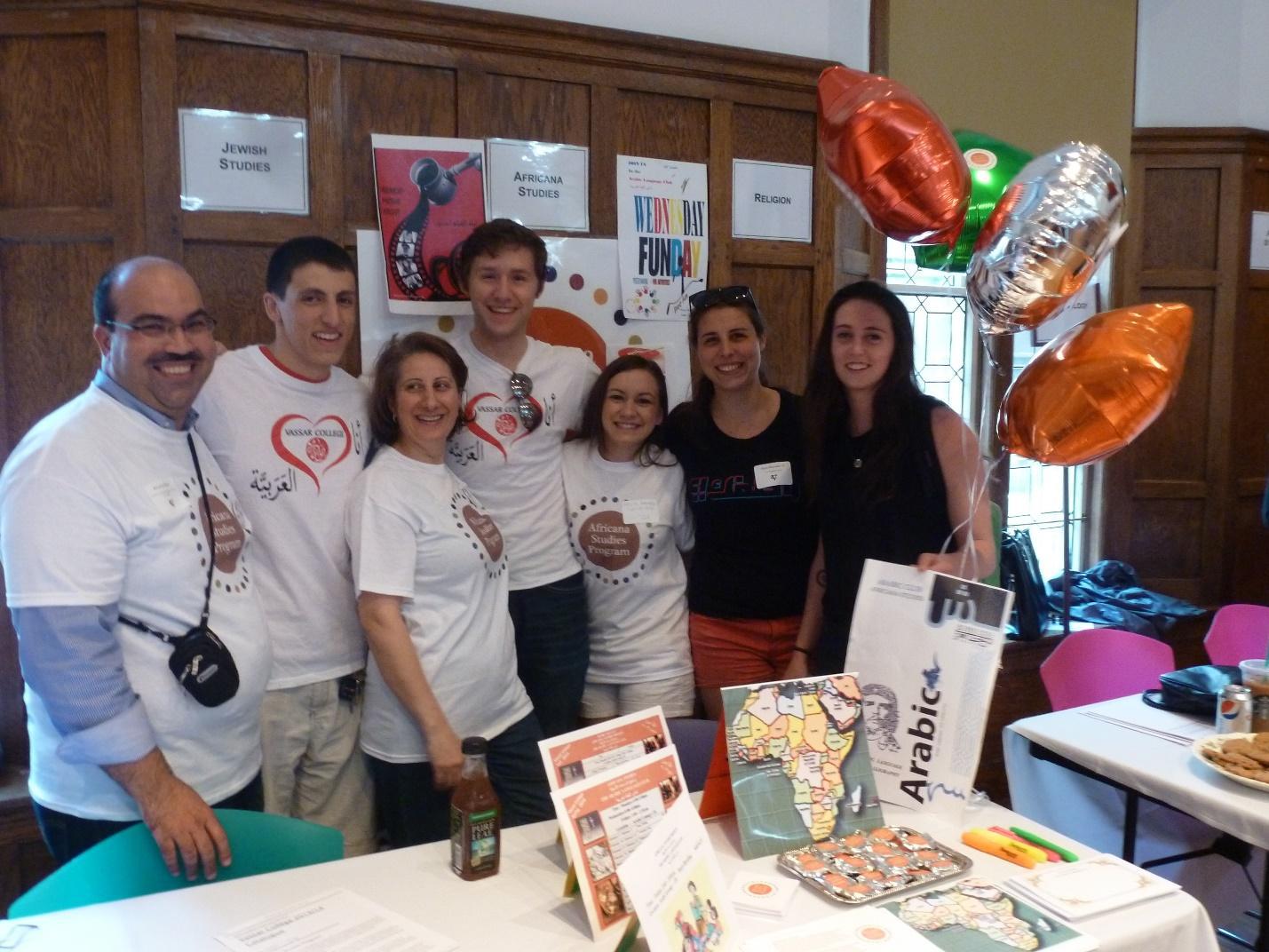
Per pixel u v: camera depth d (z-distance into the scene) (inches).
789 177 122.0
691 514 102.0
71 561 62.2
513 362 96.0
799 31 122.6
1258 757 75.7
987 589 63.4
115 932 50.4
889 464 87.0
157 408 69.0
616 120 111.7
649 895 44.3
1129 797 85.1
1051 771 92.6
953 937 50.2
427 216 103.3
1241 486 167.6
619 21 111.6
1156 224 164.7
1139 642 108.3
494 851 56.6
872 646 66.4
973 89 141.3
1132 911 53.5
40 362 95.2
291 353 82.3
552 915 52.6
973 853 59.8
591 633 101.1
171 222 94.5
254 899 54.0
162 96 93.2
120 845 61.8
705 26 116.6
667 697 99.5
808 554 99.1
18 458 64.7
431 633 81.7
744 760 60.0
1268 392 169.9
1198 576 168.1
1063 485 153.8
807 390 92.1
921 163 62.4
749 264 120.6
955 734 63.6
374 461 83.0
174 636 67.6
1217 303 163.9
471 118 104.8
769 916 52.4
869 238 132.6
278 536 81.0
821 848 58.7
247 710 71.9
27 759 98.8
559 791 51.9
